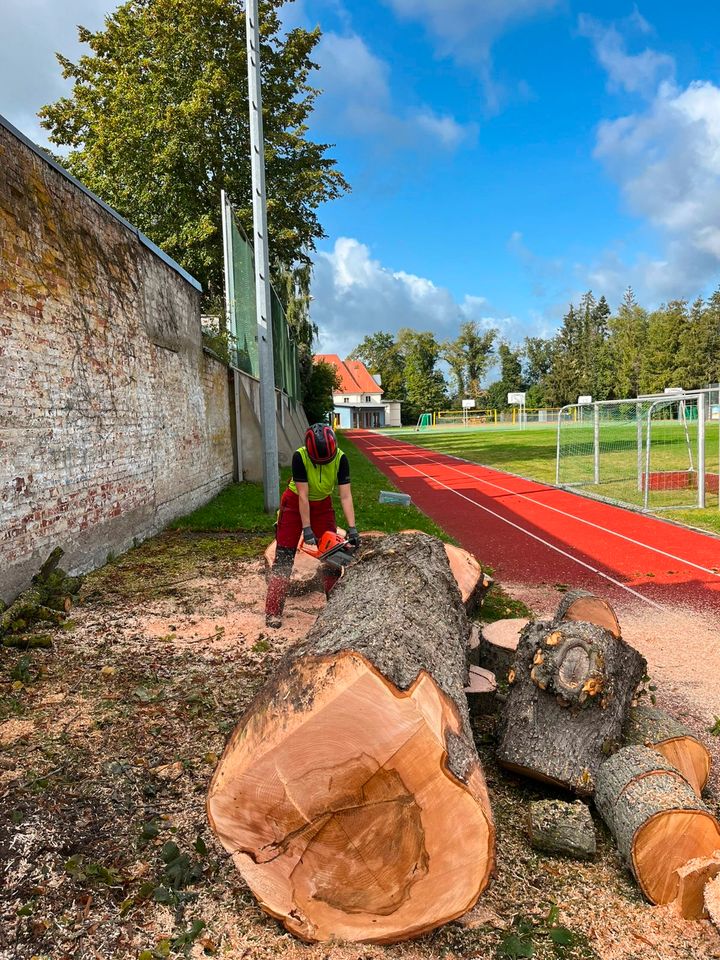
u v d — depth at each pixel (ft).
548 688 10.16
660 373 243.19
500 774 11.09
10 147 18.31
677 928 7.67
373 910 7.06
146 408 29.78
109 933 7.28
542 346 323.16
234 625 17.84
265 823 7.04
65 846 8.48
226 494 44.86
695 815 7.89
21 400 18.43
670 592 23.54
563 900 8.05
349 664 7.12
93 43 81.30
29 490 18.76
